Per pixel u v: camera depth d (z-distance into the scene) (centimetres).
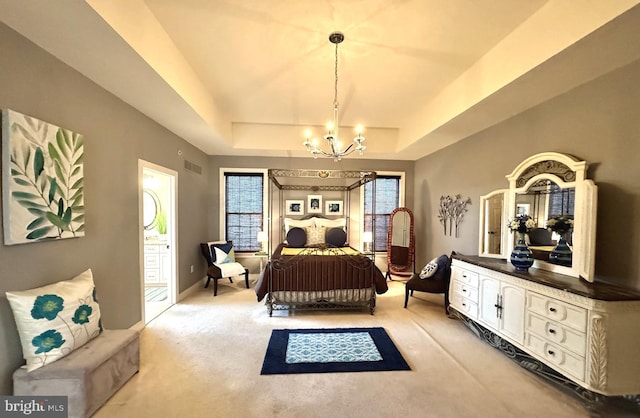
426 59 264
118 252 267
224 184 539
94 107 234
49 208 186
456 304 330
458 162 420
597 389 177
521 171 285
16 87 168
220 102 377
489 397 198
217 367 233
